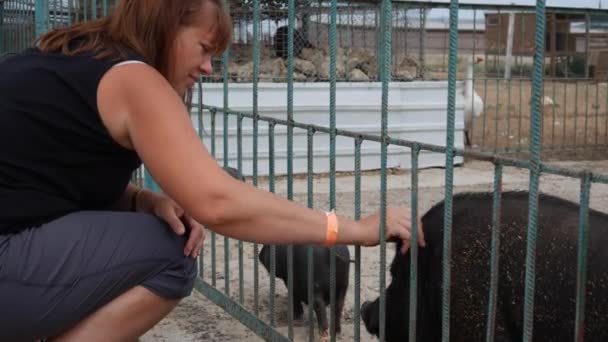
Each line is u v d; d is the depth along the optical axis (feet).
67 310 7.59
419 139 37.45
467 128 42.70
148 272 7.80
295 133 34.47
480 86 66.69
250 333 14.94
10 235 7.51
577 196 28.99
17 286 7.43
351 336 15.31
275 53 36.73
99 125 7.29
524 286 8.71
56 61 7.45
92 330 7.78
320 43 37.60
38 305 7.49
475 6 41.19
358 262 10.19
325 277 14.85
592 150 45.83
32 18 26.35
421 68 40.01
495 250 8.10
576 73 52.90
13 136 7.34
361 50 37.99
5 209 7.39
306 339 15.33
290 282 12.18
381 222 9.14
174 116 7.16
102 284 7.62
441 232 9.69
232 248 21.18
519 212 9.26
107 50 7.46
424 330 9.78
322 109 34.94
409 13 40.19
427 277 9.73
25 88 7.36
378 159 36.24
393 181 34.35
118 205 8.96
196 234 8.23
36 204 7.43
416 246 9.19
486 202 9.71
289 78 11.84
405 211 9.63
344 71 36.55
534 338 8.71
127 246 7.68
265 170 33.71
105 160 7.50
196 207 7.16
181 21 7.52
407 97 36.96
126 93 7.17
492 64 59.11
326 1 36.14
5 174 7.39
